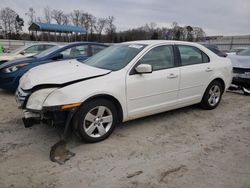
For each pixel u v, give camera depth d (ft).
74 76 12.09
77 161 10.76
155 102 14.40
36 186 9.04
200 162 10.91
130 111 13.41
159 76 14.25
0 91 23.72
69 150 11.67
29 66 21.01
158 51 14.71
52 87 11.58
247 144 12.80
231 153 11.80
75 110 11.36
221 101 21.07
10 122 15.08
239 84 24.44
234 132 14.34
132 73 13.28
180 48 15.90
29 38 138.10
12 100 20.25
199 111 17.97
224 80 18.51
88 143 12.40
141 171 10.12
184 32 181.27
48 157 11.06
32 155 11.21
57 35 124.67
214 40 156.66
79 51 23.48
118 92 12.62
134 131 14.11
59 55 22.17
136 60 13.61
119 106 12.93
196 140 13.15
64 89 11.29
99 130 12.51
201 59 17.16
